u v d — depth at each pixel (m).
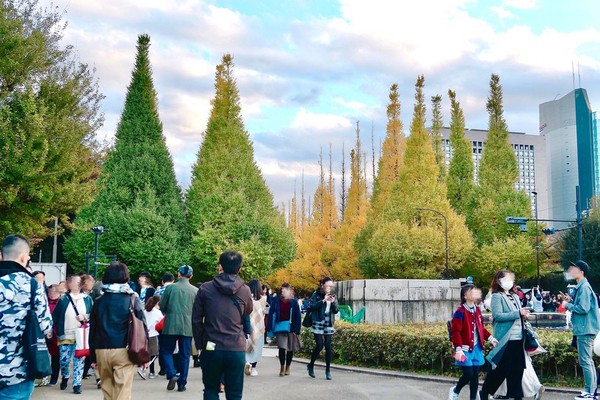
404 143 45.03
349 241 48.94
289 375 11.09
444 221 37.81
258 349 11.00
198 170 36.41
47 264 21.08
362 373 11.34
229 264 5.70
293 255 36.75
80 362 8.59
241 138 37.38
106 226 28.83
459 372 10.29
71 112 13.55
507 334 7.35
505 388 7.48
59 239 34.66
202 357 5.50
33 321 4.34
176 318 8.82
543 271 43.03
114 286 5.97
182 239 32.16
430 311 20.64
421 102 39.00
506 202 40.84
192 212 34.00
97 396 8.34
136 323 5.92
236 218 33.00
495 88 42.97
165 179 31.98
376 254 37.91
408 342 11.10
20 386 4.31
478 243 41.53
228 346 5.41
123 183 30.70
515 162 42.38
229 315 5.47
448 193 45.88
